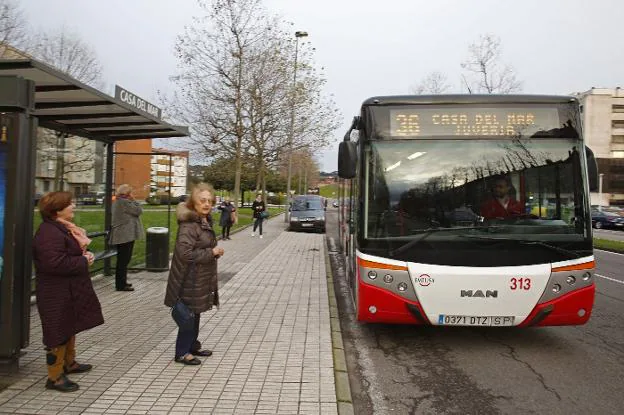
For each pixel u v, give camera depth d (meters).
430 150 5.92
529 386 5.02
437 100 6.00
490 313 5.62
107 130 8.77
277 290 9.15
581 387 5.00
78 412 3.93
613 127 80.44
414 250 5.71
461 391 4.89
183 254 4.84
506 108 5.96
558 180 5.80
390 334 6.86
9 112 4.34
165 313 7.05
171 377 4.72
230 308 7.68
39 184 7.61
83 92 5.98
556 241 5.65
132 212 8.44
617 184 80.25
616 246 19.97
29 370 4.75
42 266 4.19
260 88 23.69
